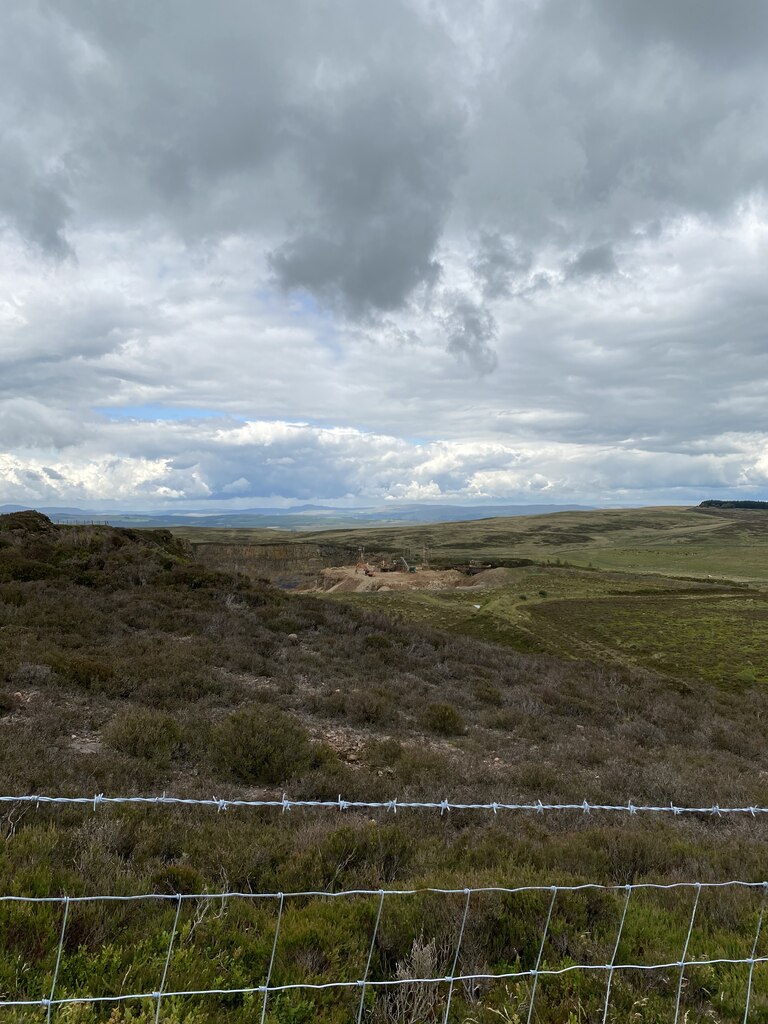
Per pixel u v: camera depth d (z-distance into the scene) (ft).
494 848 22.39
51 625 56.39
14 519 108.99
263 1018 10.96
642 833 25.21
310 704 46.14
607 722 59.47
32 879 14.94
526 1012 12.62
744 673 129.70
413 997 12.71
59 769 26.32
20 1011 10.55
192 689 43.45
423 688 58.95
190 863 18.80
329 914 15.51
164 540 130.52
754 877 21.59
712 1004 13.87
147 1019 10.90
